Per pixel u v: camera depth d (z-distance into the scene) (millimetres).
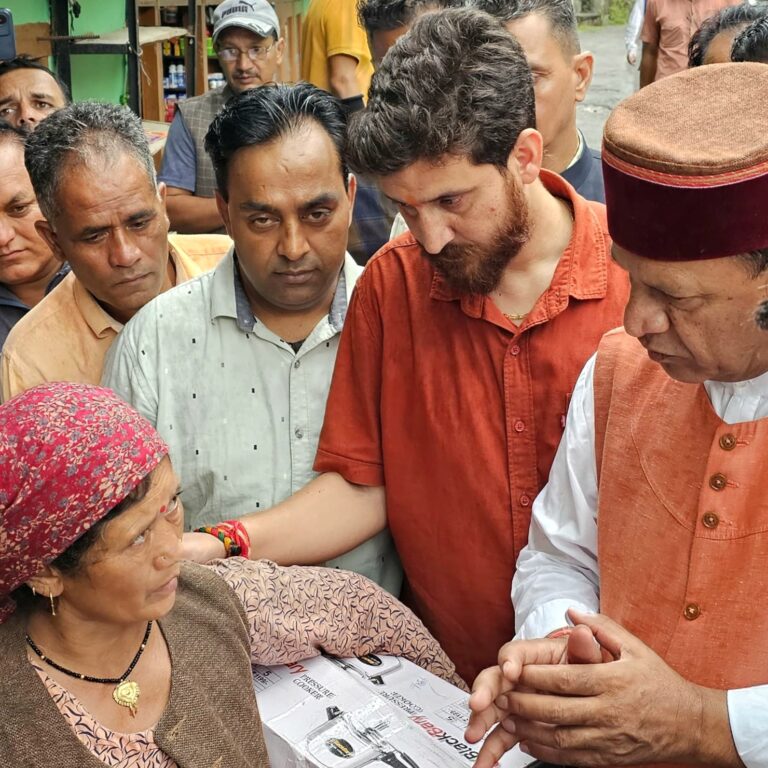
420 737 1560
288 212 1733
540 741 1362
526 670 1316
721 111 1207
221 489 1964
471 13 1486
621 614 1466
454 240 1557
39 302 2422
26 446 1134
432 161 1446
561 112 2297
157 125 4984
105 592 1202
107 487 1145
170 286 2316
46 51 4285
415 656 1806
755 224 1133
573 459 1583
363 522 1917
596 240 1659
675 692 1306
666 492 1421
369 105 1484
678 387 1439
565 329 1652
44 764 1216
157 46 5789
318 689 1667
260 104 1715
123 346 1986
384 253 1834
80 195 1963
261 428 1956
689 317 1220
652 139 1186
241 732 1406
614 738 1303
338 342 1969
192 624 1417
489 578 1791
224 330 1948
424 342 1764
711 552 1358
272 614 1620
